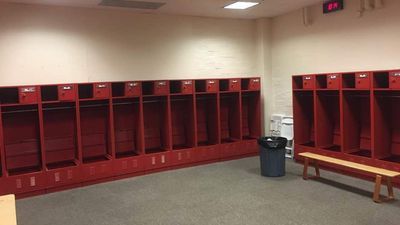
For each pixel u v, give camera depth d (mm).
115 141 6012
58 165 5344
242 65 7219
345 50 5691
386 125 4980
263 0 5582
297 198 4320
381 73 4840
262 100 7266
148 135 6305
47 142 5465
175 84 6234
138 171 5660
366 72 4781
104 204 4383
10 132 5211
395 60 4965
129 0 5238
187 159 6102
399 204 4004
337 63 5852
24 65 5258
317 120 5711
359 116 5523
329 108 5898
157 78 6344
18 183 4746
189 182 5191
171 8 5898
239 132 6707
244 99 7172
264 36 7176
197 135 6711
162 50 6367
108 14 5859
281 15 6930
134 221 3797
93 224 3770
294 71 6727
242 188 4805
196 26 6691
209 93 6340
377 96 4801
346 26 5641
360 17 5402
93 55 5762
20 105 4965
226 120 7055
